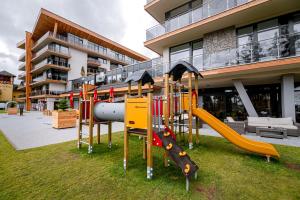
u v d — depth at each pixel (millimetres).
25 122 14930
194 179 3707
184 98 7848
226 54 10969
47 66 33031
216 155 5465
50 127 11914
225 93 14695
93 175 3889
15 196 3025
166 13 15477
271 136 8148
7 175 3883
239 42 11477
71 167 4367
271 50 9328
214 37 12234
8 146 6492
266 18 10469
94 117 6098
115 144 6840
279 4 9234
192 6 13836
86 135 8859
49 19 31844
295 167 4414
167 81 6195
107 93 23016
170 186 3389
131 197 3010
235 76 10867
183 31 12352
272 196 3061
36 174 3938
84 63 39219
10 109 26203
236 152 5812
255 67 9094
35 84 37188
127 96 4398
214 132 9883
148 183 3510
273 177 3830
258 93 13453
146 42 14891
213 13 11750
